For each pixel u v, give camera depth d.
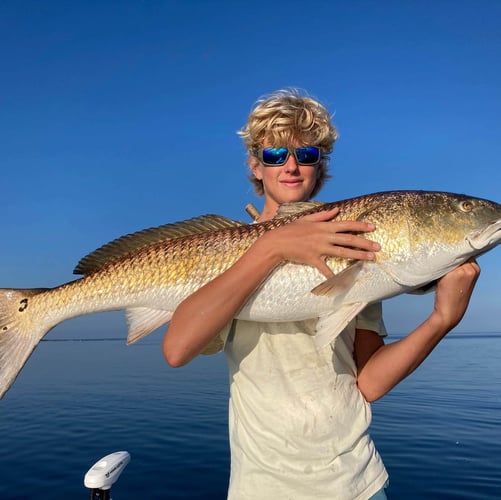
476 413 4.00
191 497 2.10
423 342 0.94
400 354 0.94
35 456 2.74
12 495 2.15
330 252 0.93
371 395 0.96
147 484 2.26
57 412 4.04
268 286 0.99
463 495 2.11
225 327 0.99
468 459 2.64
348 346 0.99
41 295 1.20
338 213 1.06
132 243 1.19
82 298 1.18
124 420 3.68
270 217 1.15
